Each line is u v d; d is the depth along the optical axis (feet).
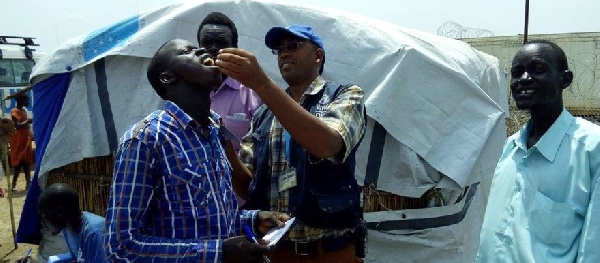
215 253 5.28
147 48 12.77
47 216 9.72
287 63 7.88
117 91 13.35
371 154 12.80
